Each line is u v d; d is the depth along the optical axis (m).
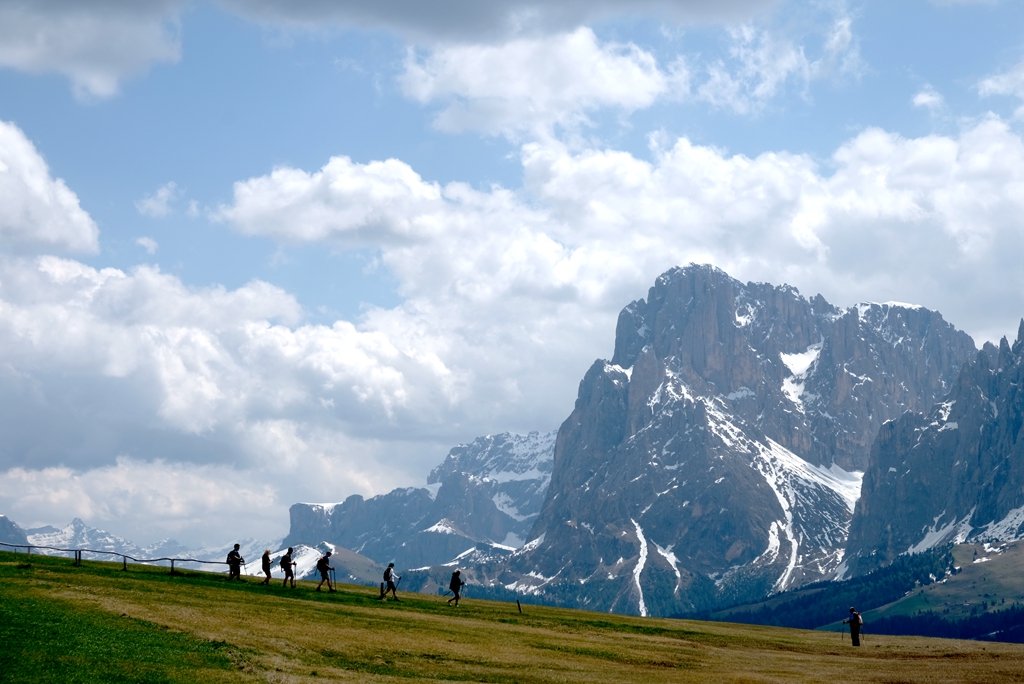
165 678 62.09
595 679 76.94
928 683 82.75
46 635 67.25
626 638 107.62
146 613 77.88
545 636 99.12
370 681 67.75
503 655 83.50
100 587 86.56
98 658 64.12
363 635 83.12
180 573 111.69
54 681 58.84
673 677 81.81
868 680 84.75
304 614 89.62
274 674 66.38
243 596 97.12
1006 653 113.06
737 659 98.38
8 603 74.12
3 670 59.38
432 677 71.62
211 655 68.44
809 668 93.94
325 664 71.25
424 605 115.38
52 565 101.06
